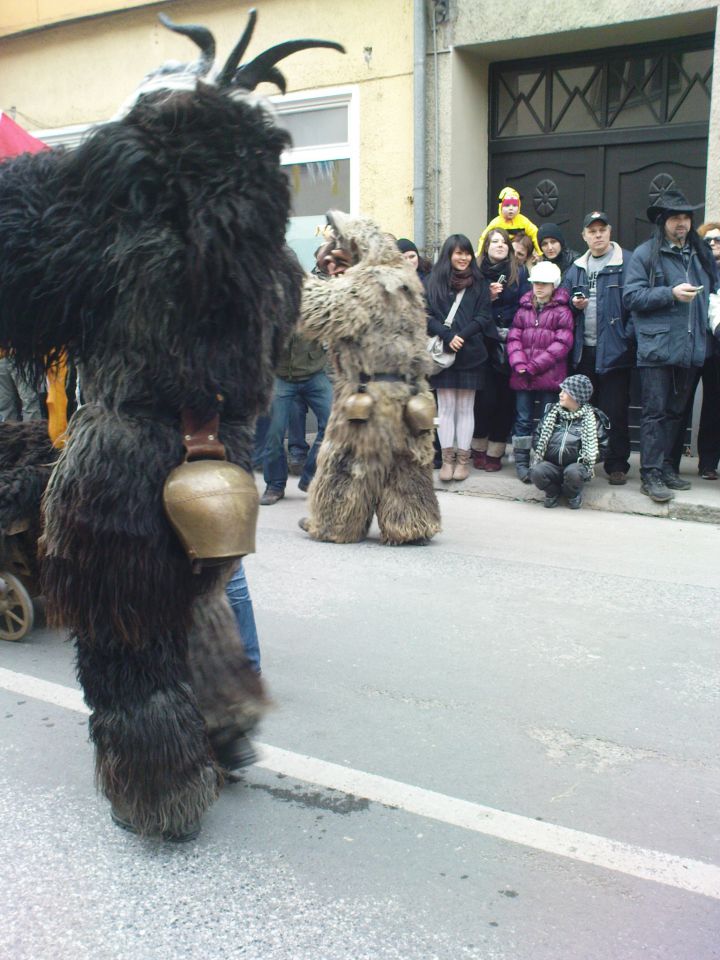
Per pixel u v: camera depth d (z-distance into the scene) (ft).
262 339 8.59
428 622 16.37
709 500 23.50
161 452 8.48
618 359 24.43
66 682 14.03
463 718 12.80
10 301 8.46
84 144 7.98
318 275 20.02
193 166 7.77
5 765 11.59
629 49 28.63
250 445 9.29
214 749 10.23
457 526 22.88
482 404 27.02
